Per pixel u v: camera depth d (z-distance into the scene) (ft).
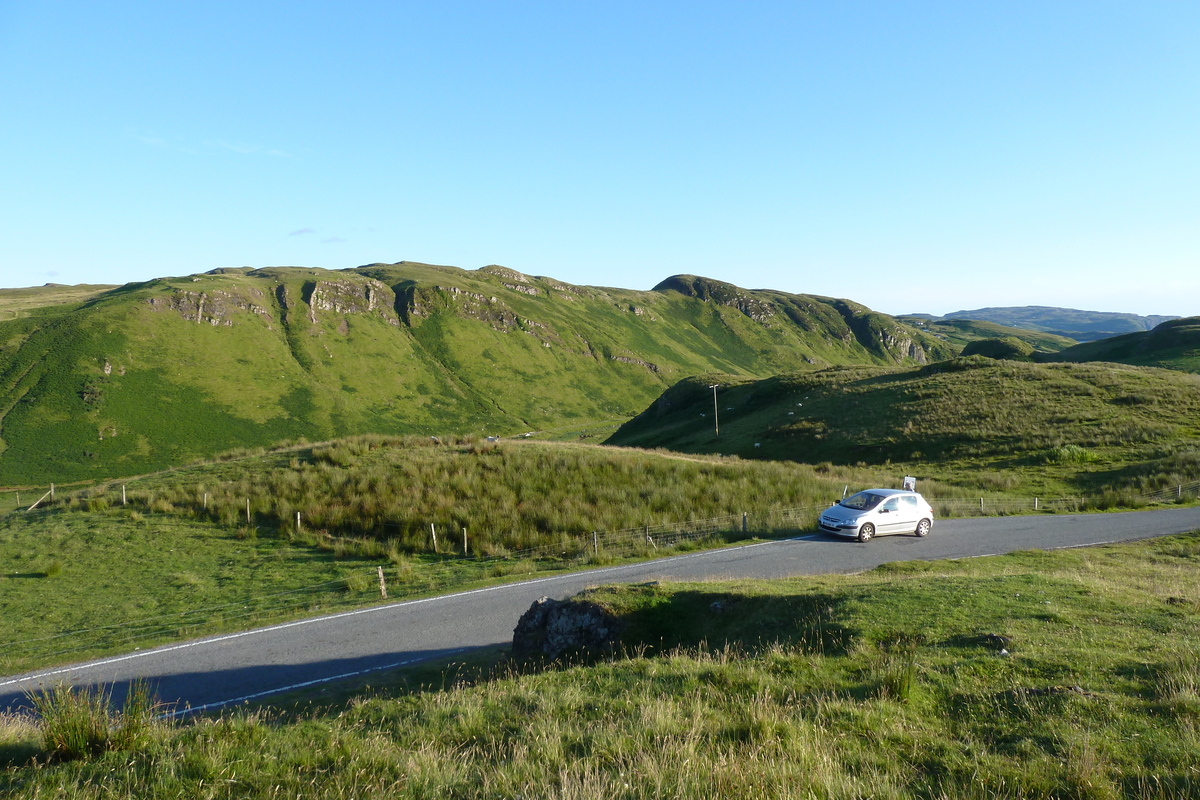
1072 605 32.58
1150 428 126.72
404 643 44.96
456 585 59.72
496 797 15.76
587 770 15.85
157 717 26.09
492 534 76.74
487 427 507.30
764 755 16.99
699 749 17.74
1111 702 19.61
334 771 18.28
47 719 21.44
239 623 51.88
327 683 38.14
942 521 83.71
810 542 69.82
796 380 256.52
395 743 20.86
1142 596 35.47
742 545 70.49
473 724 21.81
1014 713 19.69
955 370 204.03
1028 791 15.03
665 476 98.17
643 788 15.08
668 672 26.37
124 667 43.14
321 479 94.58
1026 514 88.74
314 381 490.90
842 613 32.32
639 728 19.43
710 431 229.45
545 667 36.68
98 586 63.67
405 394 522.88
